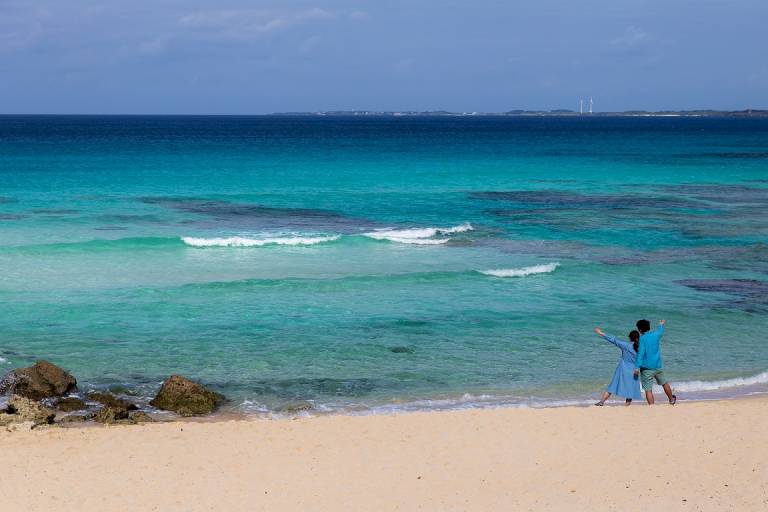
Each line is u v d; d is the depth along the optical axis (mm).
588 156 80062
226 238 28844
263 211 37438
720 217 37344
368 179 52438
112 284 22578
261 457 11688
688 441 12242
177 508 9828
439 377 16234
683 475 10898
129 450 11953
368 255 27469
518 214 37844
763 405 14102
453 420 13242
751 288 23734
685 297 22656
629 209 39875
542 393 15406
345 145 101188
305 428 12938
